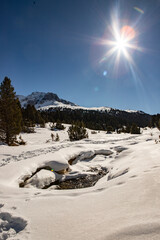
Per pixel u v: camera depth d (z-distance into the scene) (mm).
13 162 7449
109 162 9977
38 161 7691
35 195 3795
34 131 34188
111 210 2240
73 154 10641
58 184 6941
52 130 40688
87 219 2082
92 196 3088
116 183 3734
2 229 2146
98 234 1653
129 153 10039
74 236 1716
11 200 3240
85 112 157875
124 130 51469
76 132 20219
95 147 13641
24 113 52312
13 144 15961
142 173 3914
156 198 2355
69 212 2412
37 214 2455
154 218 1746
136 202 2354
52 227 1996
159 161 5227
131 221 1784
